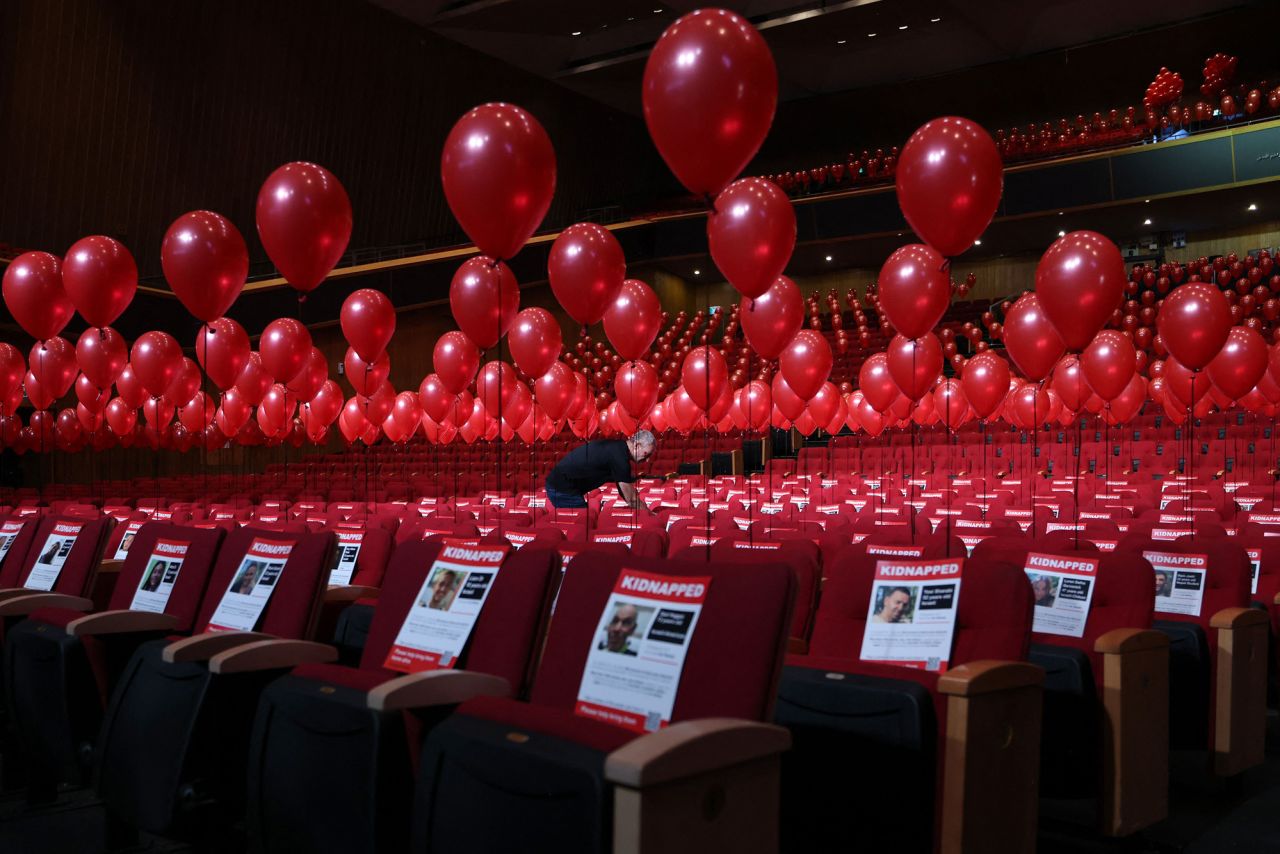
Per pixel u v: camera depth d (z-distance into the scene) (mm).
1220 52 19938
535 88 22609
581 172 24203
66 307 5602
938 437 14953
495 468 14867
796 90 22281
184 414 10273
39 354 7164
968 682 2125
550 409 7453
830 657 2518
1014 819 2279
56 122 14539
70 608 3428
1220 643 3275
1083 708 2779
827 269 24562
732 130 2941
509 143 3418
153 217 15945
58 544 4027
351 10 18250
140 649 2746
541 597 2391
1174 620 3514
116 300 5285
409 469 15219
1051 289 4352
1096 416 14266
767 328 5418
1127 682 2770
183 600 3213
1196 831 2982
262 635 2688
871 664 2387
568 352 20672
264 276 17391
